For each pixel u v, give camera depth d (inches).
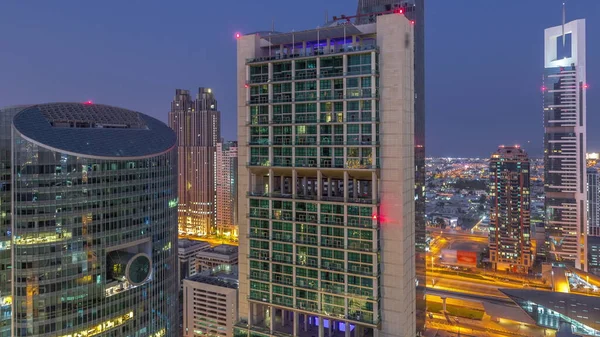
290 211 5280.5
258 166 5462.6
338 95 4960.6
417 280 7224.4
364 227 4862.2
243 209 5738.2
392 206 4877.0
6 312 6146.7
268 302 5438.0
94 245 6117.1
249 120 5511.8
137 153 6707.7
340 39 5315.0
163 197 7411.4
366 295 4864.7
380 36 4859.7
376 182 4877.0
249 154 5541.3
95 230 6131.9
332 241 5036.9
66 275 5831.7
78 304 5935.0
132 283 6486.2
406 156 4985.2
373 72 4746.6
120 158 6373.0
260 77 5418.3
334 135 5002.5
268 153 5408.5
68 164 5866.1
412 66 5157.5
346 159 4945.9
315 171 5260.8
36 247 5625.0
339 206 5002.5
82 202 5994.1
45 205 5684.1
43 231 5669.3
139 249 7116.1
